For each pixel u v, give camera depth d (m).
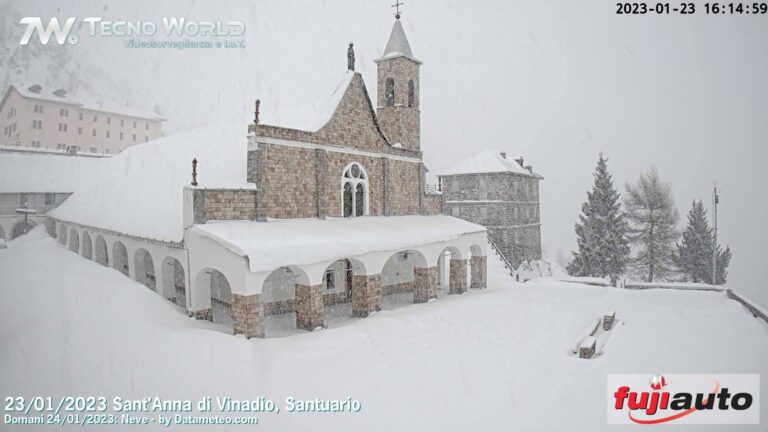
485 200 46.72
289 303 23.47
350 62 26.69
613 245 44.75
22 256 25.75
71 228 34.31
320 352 16.62
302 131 23.09
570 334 19.75
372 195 27.20
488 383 14.14
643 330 20.56
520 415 12.20
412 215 30.20
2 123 78.81
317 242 20.36
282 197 22.22
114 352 15.57
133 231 23.44
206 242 19.00
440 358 16.28
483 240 31.64
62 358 15.26
